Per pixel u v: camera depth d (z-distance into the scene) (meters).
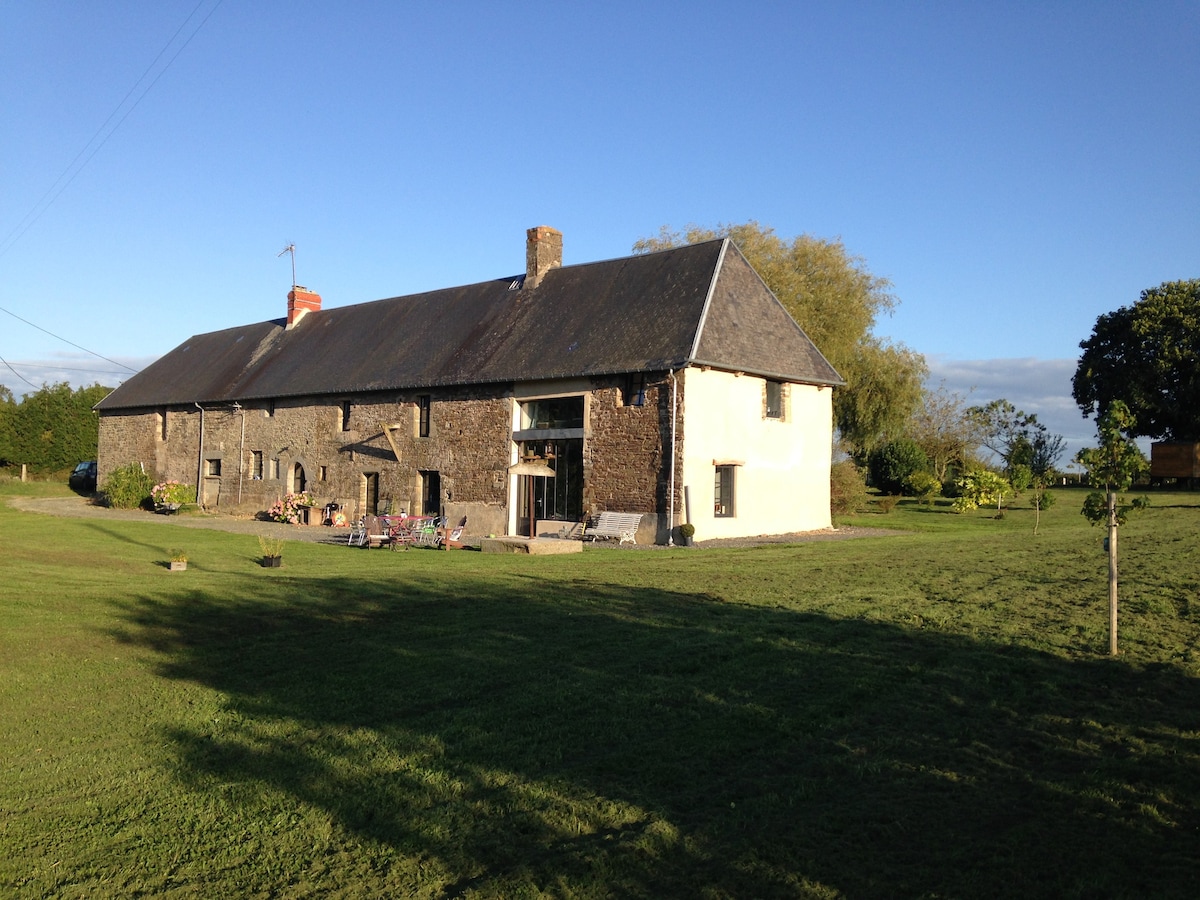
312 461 32.22
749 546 20.50
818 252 35.06
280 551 18.12
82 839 5.08
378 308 34.81
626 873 4.42
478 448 26.67
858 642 8.66
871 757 5.80
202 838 5.04
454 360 28.02
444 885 4.40
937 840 4.66
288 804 5.44
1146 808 4.93
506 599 12.13
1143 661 7.74
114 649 9.72
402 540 22.34
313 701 7.60
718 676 7.69
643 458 22.66
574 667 8.22
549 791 5.43
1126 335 44.88
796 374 24.88
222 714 7.38
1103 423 8.52
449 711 7.09
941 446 45.84
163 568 16.55
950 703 6.81
